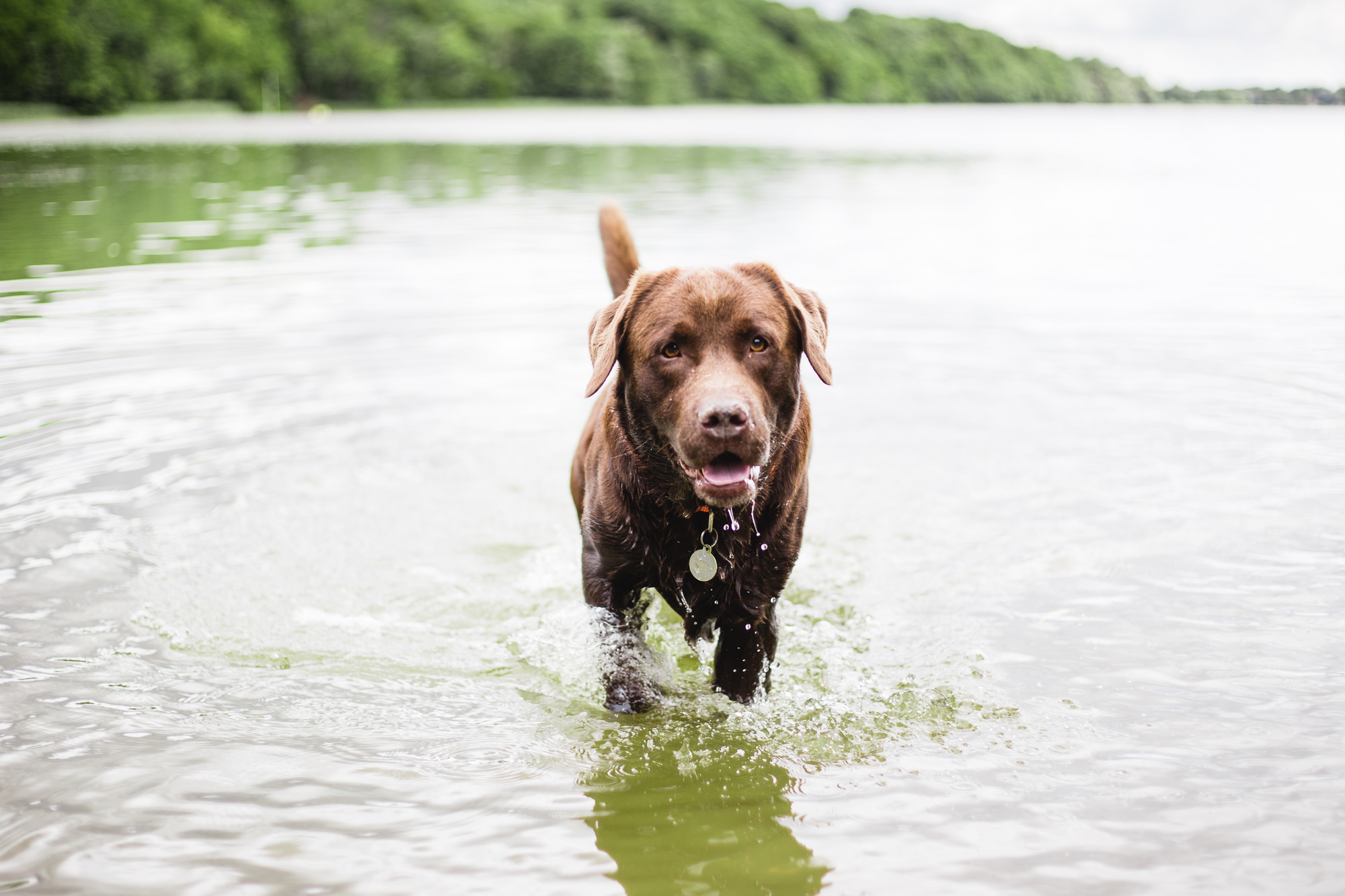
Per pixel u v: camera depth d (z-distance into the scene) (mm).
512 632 4051
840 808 2842
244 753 3086
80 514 4789
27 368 6742
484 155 27266
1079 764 3014
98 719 3250
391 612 4164
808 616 4176
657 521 3604
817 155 27109
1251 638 3721
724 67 104250
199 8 74438
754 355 3379
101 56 62406
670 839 2693
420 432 6051
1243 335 7789
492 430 6102
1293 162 22609
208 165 22953
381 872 2531
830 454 5820
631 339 3525
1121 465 5457
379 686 3588
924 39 123938
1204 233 12484
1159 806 2793
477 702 3508
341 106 84250
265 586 4301
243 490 5176
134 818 2736
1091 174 20562
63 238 11539
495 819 2777
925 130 43312
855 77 110875
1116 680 3492
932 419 6297
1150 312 8562
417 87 90688
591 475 3916
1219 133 36188
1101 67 98562
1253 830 2672
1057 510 4969
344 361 7207
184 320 8031
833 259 10750
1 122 52000
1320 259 10617
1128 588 4160
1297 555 4340
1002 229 12938
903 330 8164
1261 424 5922
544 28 100125
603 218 5406
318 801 2842
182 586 4234
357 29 85625
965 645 3812
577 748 3207
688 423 3137
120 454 5492
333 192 17328
